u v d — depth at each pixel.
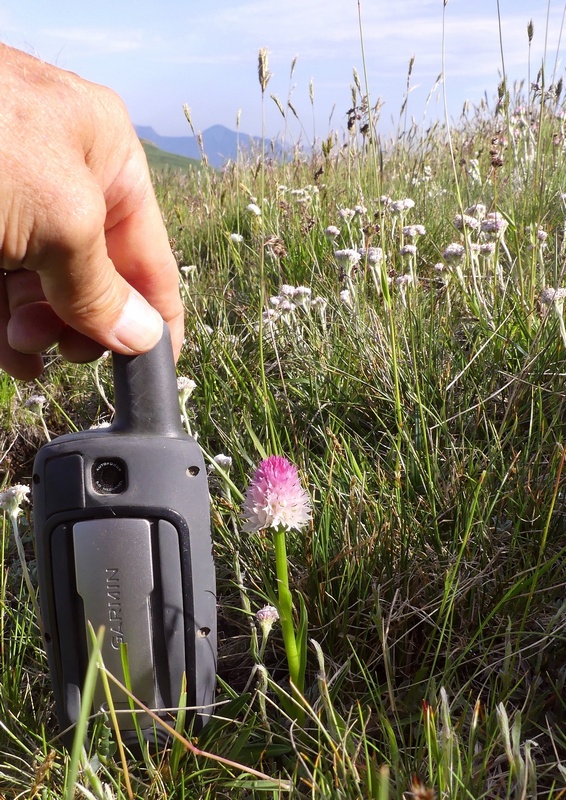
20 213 0.20
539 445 0.39
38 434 0.57
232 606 0.36
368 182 0.85
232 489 0.39
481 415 0.45
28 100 0.21
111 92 0.25
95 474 0.25
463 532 0.37
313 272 0.70
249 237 0.92
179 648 0.26
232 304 0.68
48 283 0.23
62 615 0.26
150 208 0.29
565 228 0.57
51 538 0.26
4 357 0.31
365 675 0.31
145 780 0.27
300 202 0.90
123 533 0.25
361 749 0.28
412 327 0.51
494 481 0.39
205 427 0.49
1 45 0.22
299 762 0.27
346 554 0.35
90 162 0.25
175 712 0.27
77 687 0.26
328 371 0.51
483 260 0.62
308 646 0.33
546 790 0.27
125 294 0.25
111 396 0.59
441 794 0.24
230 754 0.27
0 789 0.28
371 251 0.52
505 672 0.29
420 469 0.40
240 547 0.37
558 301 0.47
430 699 0.28
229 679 0.34
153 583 0.26
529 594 0.30
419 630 0.34
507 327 0.52
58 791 0.27
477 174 0.91
